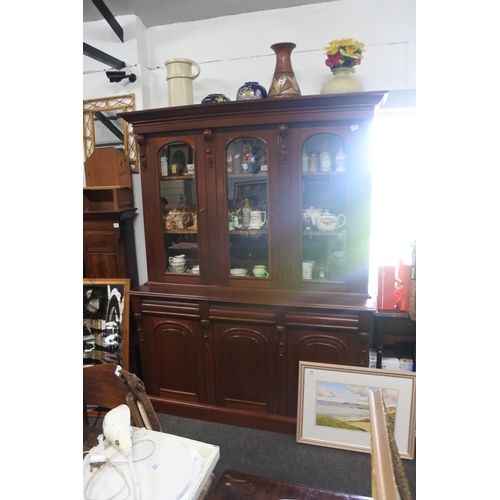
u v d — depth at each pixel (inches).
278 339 73.6
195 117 73.1
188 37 88.4
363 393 70.0
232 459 69.5
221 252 78.5
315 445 72.7
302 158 70.8
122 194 90.7
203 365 80.1
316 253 74.9
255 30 83.9
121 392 46.6
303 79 82.4
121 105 91.1
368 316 68.1
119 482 30.5
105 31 88.8
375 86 79.0
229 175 76.2
